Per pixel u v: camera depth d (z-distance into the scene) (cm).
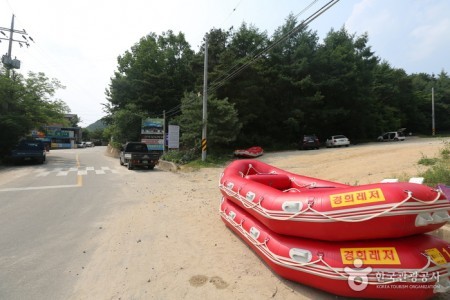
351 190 337
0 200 904
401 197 299
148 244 521
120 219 689
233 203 583
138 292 356
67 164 2234
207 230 594
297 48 3338
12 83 2380
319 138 3728
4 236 567
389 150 1753
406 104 5341
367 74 3788
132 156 1816
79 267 429
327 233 337
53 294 353
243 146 2975
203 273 404
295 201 369
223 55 2731
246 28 3269
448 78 6569
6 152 2372
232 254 469
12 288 367
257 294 346
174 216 709
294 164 1681
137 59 3953
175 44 4069
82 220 682
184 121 2522
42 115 2592
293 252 358
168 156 2228
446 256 306
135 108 3375
